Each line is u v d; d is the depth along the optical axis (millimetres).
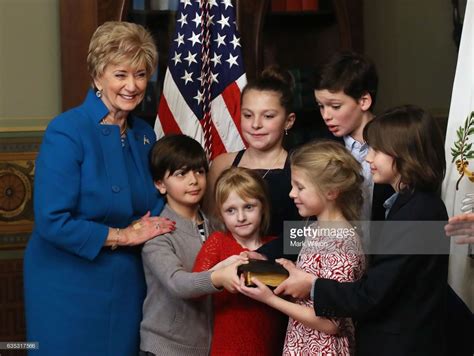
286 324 3088
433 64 5512
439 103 5492
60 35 4625
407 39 5465
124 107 3100
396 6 5402
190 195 3119
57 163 2986
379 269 2627
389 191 3191
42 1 4758
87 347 3061
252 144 3283
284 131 3361
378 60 5402
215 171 3400
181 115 4051
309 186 2791
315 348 2770
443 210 2736
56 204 2961
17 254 4715
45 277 3078
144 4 4559
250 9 4719
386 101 5465
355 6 4930
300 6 4844
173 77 4066
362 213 3008
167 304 3053
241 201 2986
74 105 4629
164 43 4559
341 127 3279
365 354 2701
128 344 3127
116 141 3123
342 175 2785
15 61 4738
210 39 4125
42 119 4773
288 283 2717
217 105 4078
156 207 3213
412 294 2660
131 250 3160
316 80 3299
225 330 2982
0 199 4707
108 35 3061
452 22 5473
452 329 3396
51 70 4777
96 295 3061
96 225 3020
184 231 3137
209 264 2992
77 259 3055
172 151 3109
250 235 3055
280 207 3215
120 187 3084
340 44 4898
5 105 4727
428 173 2715
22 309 4715
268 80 3305
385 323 2668
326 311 2678
